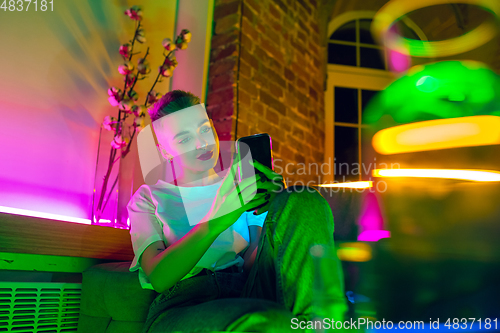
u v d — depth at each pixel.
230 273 0.95
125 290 0.95
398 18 3.45
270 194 0.81
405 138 2.84
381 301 0.89
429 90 3.33
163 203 0.96
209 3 2.09
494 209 0.89
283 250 0.67
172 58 1.55
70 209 1.43
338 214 1.12
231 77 1.94
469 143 2.31
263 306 0.58
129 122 1.66
